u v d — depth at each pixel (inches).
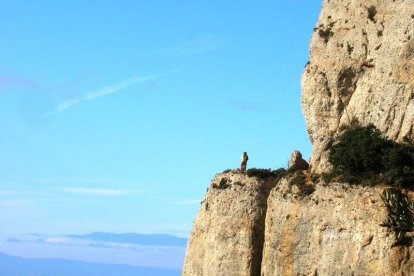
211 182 3068.4
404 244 2260.1
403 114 2488.9
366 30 2687.0
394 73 2539.4
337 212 2423.7
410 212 2245.3
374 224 2319.1
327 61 2758.4
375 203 2332.7
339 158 2487.7
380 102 2559.1
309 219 2506.2
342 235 2394.2
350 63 2699.3
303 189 2566.4
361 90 2647.6
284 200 2620.6
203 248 3004.4
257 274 2805.1
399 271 2247.8
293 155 2822.3
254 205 2851.9
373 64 2645.2
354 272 2332.7
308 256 2485.2
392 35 2581.2
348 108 2672.2
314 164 2623.0
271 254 2632.9
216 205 2957.7
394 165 2393.0
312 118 2763.3
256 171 2935.5
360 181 2422.5
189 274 3051.2
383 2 2657.5
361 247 2331.4
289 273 2549.2
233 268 2839.6
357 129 2529.5
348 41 2723.9
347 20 2751.0
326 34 2800.2
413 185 2347.4
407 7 2571.4
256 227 2832.2
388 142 2453.2
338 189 2444.6
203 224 3021.7
